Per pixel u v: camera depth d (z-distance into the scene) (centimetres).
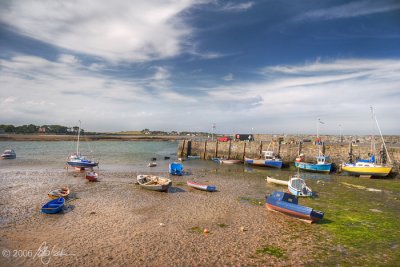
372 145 4928
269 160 5025
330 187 3262
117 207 2292
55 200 2219
